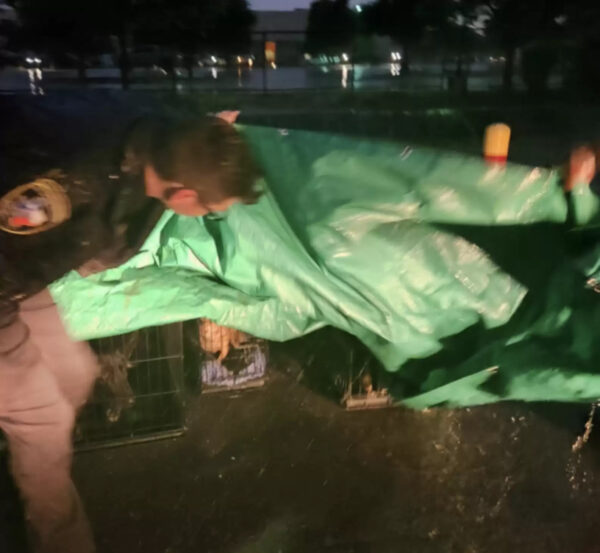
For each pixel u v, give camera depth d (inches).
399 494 98.1
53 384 88.3
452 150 84.0
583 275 84.4
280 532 91.9
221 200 80.0
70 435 92.2
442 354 91.5
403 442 106.7
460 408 108.3
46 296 85.8
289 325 98.8
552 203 84.6
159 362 109.2
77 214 76.3
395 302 88.0
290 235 86.6
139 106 80.6
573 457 103.2
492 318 88.1
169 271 101.4
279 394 115.4
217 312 98.3
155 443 106.4
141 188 77.7
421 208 82.8
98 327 95.2
